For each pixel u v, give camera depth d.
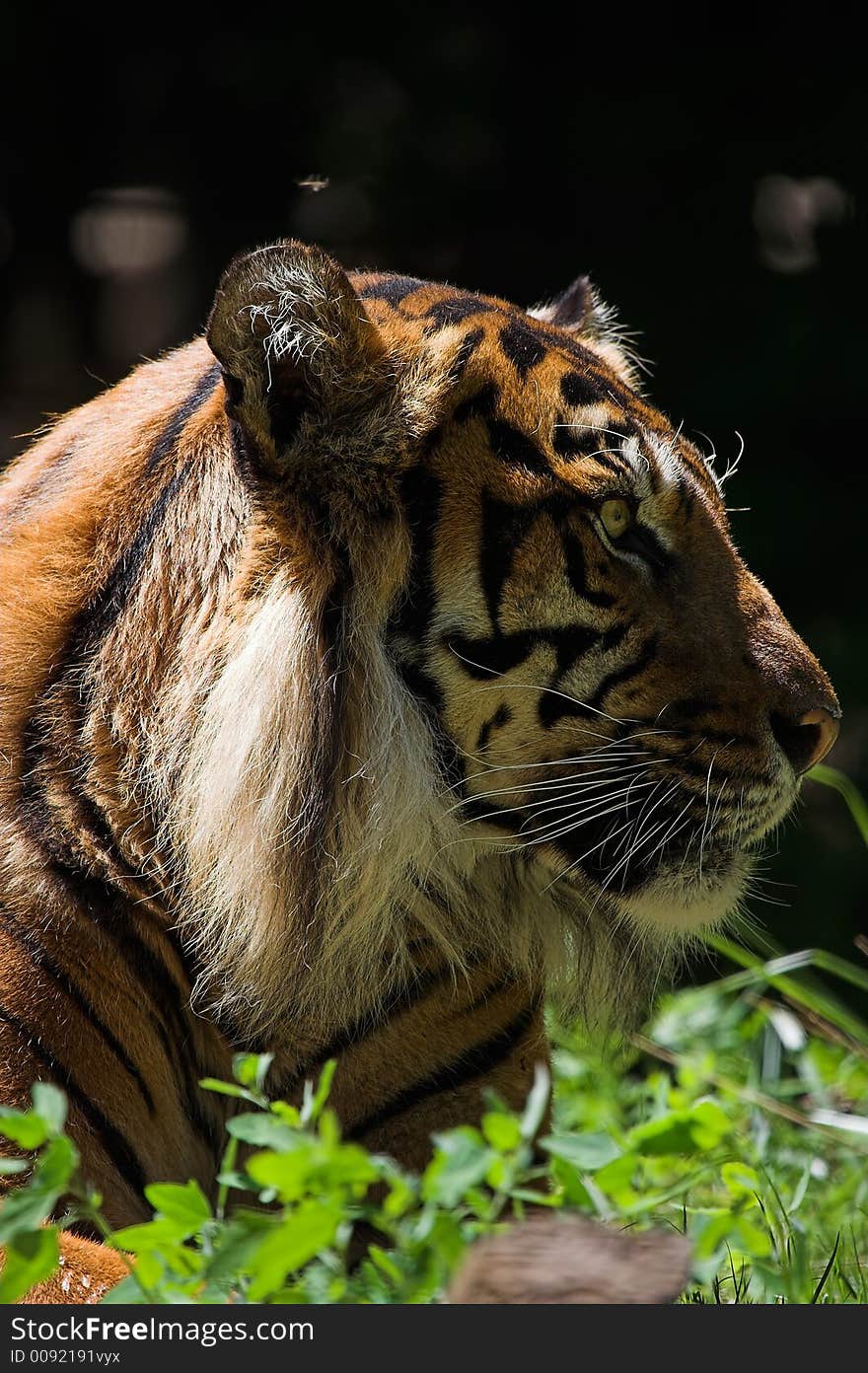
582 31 17.02
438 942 6.42
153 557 6.14
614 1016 7.32
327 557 6.05
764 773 6.55
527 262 17.31
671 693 6.45
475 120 17.48
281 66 17.86
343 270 6.03
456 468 6.22
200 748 5.93
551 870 6.69
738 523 15.14
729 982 9.27
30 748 6.04
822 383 15.49
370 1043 6.39
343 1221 4.41
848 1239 7.09
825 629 14.77
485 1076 6.63
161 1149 6.11
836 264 16.16
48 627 6.15
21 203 19.64
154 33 18.06
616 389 6.70
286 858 5.97
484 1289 4.43
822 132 16.36
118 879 5.96
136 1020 5.98
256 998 6.10
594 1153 4.84
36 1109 4.28
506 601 6.25
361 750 6.13
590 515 6.30
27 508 6.56
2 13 17.72
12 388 21.48
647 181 16.86
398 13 17.47
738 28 16.52
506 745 6.37
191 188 19.08
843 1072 8.88
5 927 5.79
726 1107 8.05
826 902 13.50
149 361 7.71
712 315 16.19
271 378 5.94
